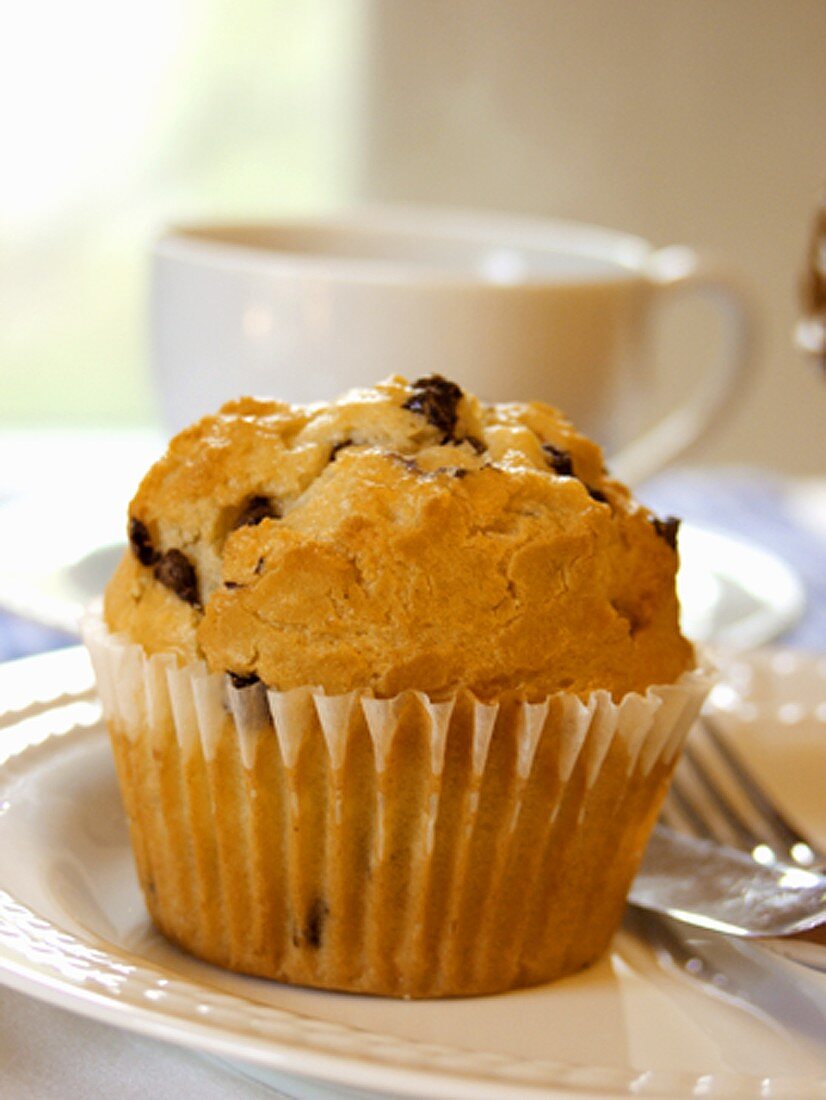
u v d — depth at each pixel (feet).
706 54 3.13
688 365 3.39
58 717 1.25
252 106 3.16
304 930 1.12
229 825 1.12
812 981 1.13
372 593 1.10
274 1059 0.97
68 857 1.17
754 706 1.35
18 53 3.09
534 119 3.17
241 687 1.10
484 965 1.12
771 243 3.26
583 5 3.08
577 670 1.12
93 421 3.19
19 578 1.46
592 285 1.54
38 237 3.15
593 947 1.15
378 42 3.10
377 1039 0.98
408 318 1.50
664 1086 0.98
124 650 1.12
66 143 3.13
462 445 1.15
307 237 1.76
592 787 1.13
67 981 1.00
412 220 1.79
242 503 1.13
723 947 1.16
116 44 3.11
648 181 3.22
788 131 3.18
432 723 1.09
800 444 3.40
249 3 3.11
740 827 1.26
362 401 1.16
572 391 1.55
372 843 1.11
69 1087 1.03
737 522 1.93
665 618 1.16
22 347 3.16
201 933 1.13
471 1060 0.98
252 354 1.51
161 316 1.56
